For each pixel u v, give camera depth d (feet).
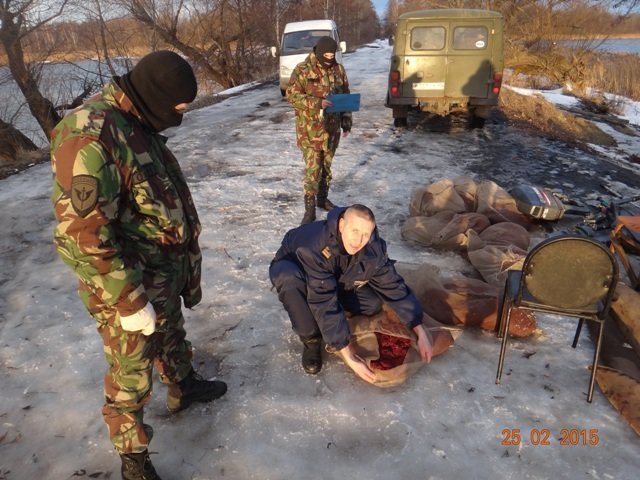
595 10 57.41
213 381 8.63
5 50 37.14
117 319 5.78
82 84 43.83
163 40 65.21
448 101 28.86
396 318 9.63
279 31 80.02
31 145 38.58
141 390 6.30
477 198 15.74
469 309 10.48
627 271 12.03
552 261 7.77
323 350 9.89
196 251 7.12
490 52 27.78
